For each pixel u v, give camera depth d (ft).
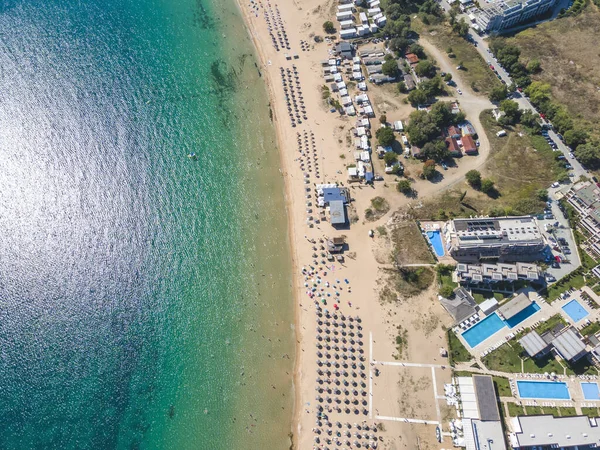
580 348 399.44
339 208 505.25
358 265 477.36
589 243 465.06
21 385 424.87
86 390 424.05
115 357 440.04
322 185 529.45
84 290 475.31
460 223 465.06
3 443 400.67
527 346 407.64
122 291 476.13
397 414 395.96
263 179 552.00
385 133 547.08
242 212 528.22
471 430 374.02
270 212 527.40
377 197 520.42
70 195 535.60
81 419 411.75
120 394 423.64
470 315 434.71
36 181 543.80
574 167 523.29
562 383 399.24
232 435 404.16
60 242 503.20
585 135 525.75
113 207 529.45
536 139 549.54
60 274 483.92
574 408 387.75
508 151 544.21
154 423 411.13
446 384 405.39
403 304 449.48
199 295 474.90
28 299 468.34
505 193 510.99
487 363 411.75
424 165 534.37
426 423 390.42
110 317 461.37
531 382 401.08
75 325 456.04
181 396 423.23
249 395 421.59
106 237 508.12
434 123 550.36
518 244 447.83
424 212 503.61
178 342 449.48
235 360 439.22
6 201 528.22
